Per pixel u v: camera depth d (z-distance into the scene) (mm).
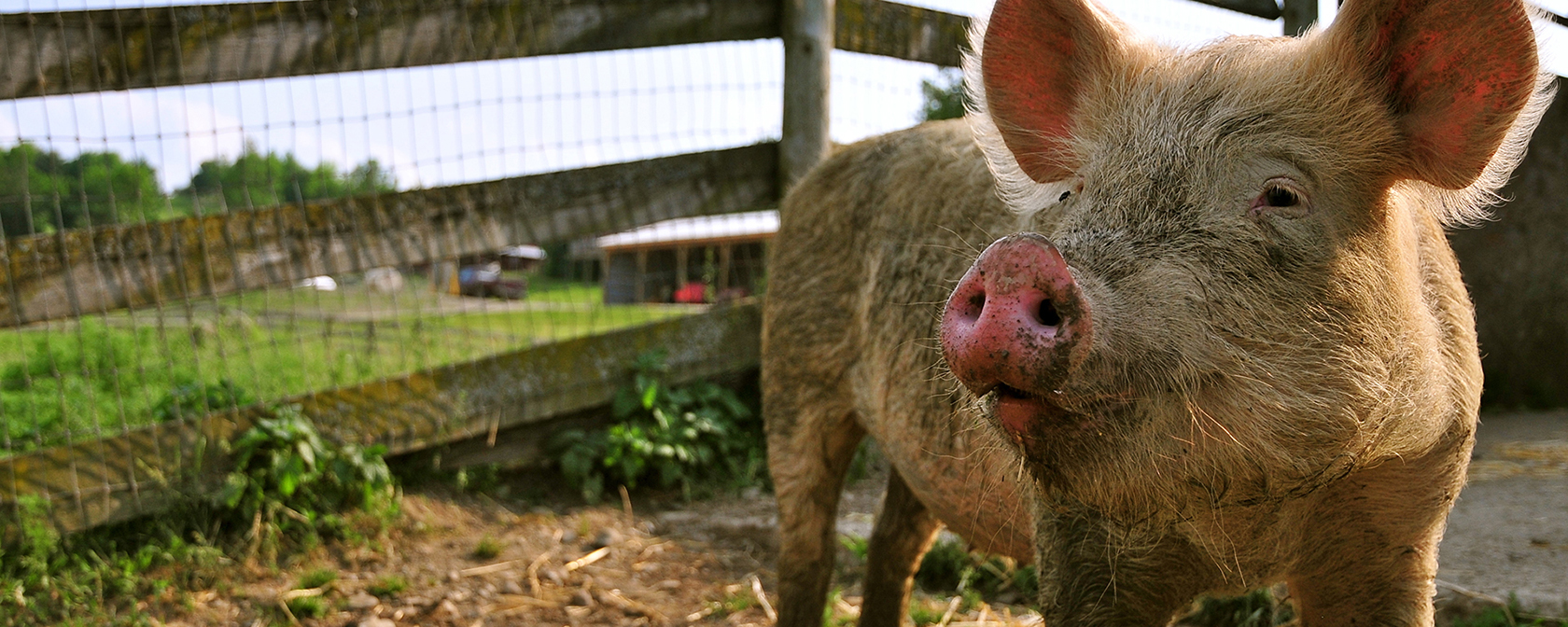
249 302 12336
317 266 5035
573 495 5945
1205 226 1875
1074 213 2016
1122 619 2400
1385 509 2248
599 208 5621
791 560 3746
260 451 5000
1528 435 5945
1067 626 2422
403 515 5238
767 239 6387
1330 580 2389
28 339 10406
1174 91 2068
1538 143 6980
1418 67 2004
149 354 8555
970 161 3115
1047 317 1680
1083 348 1646
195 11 4656
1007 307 1654
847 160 3693
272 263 4945
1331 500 2244
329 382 6938
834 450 3680
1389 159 2014
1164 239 1869
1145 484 1874
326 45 4910
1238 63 2080
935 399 2939
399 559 4879
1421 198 2170
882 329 3234
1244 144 1943
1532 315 7035
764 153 5996
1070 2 2346
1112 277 1823
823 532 3736
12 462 4582
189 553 4570
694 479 6137
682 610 4441
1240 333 1831
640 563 4992
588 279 6383
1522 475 5031
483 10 5207
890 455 3293
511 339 7301
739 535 5332
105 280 4641
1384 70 2025
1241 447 1882
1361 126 1996
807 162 5875
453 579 4684
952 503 3047
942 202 3109
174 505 4816
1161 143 1987
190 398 5203
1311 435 1901
